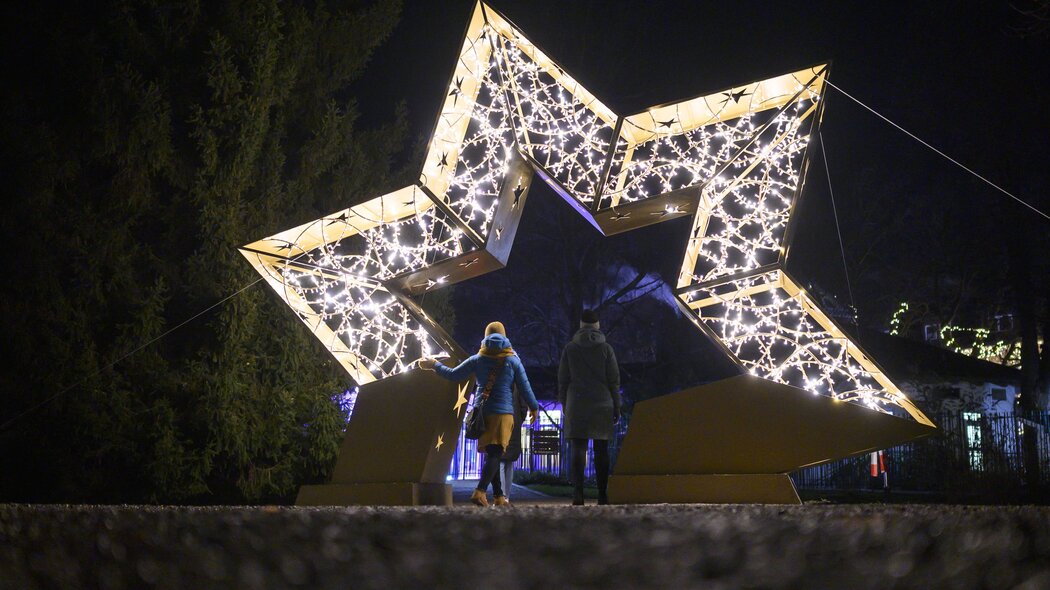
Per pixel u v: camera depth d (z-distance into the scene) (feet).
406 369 33.83
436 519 5.99
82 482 44.93
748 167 30.63
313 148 54.49
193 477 45.85
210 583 5.41
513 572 5.02
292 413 48.91
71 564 5.56
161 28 49.49
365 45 59.00
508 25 30.78
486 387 30.99
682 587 4.83
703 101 29.73
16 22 48.34
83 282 46.75
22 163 46.19
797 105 29.91
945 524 5.04
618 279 110.73
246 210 50.37
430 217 34.45
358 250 52.70
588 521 5.69
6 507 7.24
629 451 29.60
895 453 68.64
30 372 45.14
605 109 30.42
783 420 28.40
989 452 59.00
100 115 46.88
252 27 50.55
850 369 29.32
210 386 46.39
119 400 44.86
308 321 35.47
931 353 99.09
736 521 5.33
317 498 31.94
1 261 46.01
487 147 33.14
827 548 4.90
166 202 50.55
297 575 5.32
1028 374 94.43
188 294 48.47
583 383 32.99
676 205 30.68
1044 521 4.92
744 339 29.99
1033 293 94.27
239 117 49.26
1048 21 60.23
